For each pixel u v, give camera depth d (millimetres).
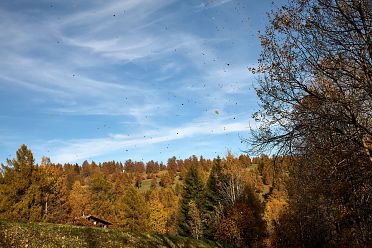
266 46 12070
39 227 21438
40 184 43312
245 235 43906
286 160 12430
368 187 13117
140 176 169375
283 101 11672
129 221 58750
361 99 10984
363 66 11141
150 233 29172
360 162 11648
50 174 48062
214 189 58125
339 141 11648
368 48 10914
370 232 16297
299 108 11570
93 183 72812
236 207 45906
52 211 45438
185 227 61844
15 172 41375
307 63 11875
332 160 12156
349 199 15062
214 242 39562
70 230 22719
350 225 18016
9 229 18844
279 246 30266
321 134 11711
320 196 17781
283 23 12031
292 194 24266
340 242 20281
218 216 50750
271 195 62344
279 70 11875
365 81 11273
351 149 11539
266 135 11664
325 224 22828
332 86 11672
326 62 11828
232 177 52500
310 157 12102
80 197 66312
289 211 28688
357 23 11398
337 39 11664
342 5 11602
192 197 63844
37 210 40594
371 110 11203
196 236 57969
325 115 10992
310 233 25859
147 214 61219
